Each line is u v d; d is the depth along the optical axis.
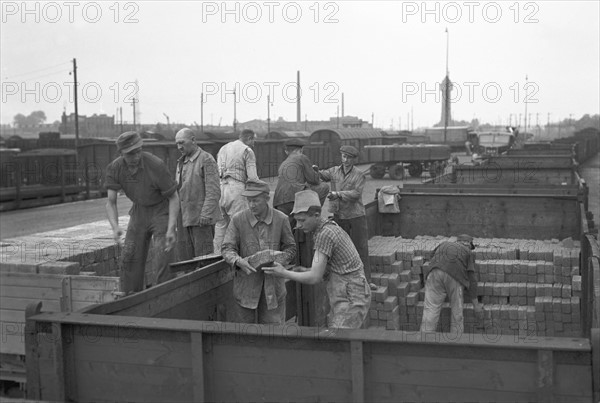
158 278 6.69
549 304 8.48
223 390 3.85
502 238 11.79
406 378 3.55
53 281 6.34
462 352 3.46
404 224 12.41
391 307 8.71
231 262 5.58
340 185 8.94
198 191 8.35
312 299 7.82
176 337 3.90
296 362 3.73
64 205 26.42
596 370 3.22
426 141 62.72
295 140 8.30
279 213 5.81
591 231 8.16
